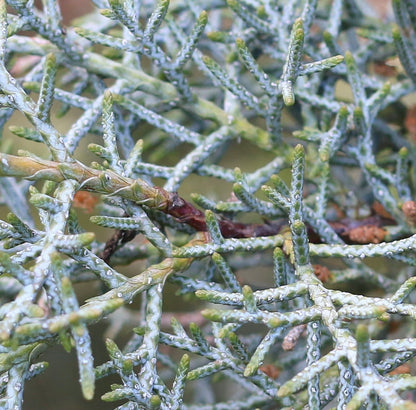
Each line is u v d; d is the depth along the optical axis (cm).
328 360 14
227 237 17
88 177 16
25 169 15
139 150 17
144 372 16
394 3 18
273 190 16
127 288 16
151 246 19
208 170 18
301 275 16
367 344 14
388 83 18
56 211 15
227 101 19
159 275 16
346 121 18
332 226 18
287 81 16
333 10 19
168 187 18
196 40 18
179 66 18
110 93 17
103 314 14
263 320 15
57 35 18
